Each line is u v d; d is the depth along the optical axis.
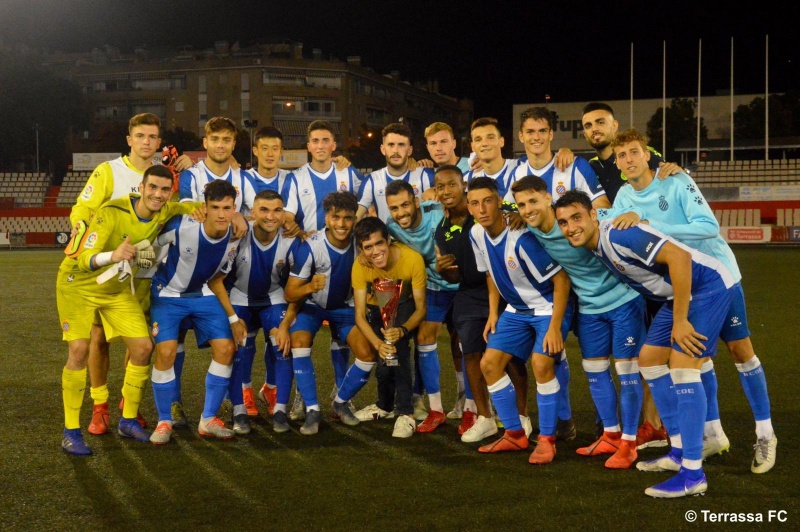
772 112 47.47
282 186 6.00
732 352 4.05
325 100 69.88
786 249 25.33
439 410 5.02
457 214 4.78
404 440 4.67
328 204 4.81
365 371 4.97
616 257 3.79
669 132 47.28
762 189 32.19
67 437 4.34
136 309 4.65
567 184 5.24
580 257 4.10
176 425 4.98
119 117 70.25
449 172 4.73
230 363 4.78
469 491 3.63
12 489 3.70
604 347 4.26
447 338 8.87
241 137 52.19
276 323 5.18
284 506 3.44
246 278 5.11
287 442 4.63
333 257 4.90
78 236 4.38
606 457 4.25
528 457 4.26
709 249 4.13
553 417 4.18
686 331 3.57
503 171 5.57
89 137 66.38
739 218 31.36
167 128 69.50
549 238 4.09
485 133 5.46
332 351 5.42
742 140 46.09
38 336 8.63
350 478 3.86
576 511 3.34
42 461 4.17
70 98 54.00
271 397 5.54
